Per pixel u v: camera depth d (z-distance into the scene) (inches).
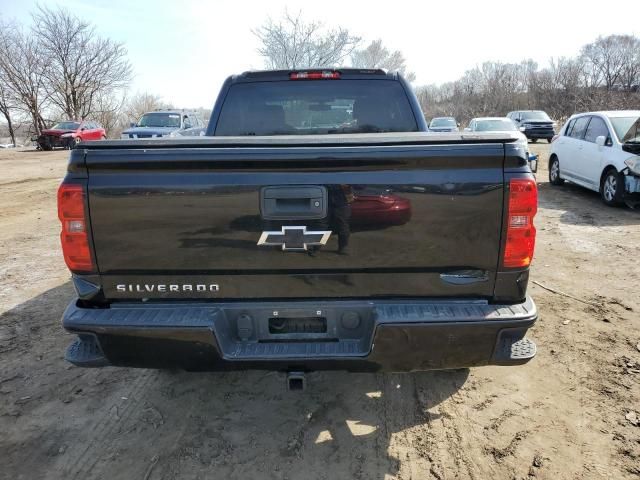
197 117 900.6
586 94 1541.6
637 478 96.1
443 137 87.9
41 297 194.9
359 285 92.9
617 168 346.6
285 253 91.0
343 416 118.1
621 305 179.8
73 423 115.9
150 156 88.0
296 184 88.7
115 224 91.0
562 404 121.0
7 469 100.7
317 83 156.8
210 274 93.0
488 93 2207.2
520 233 89.6
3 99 1657.2
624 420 114.0
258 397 126.6
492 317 90.0
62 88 1664.6
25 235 302.2
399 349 91.9
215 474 98.7
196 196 89.4
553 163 462.3
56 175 622.5
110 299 95.4
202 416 118.3
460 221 89.4
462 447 106.0
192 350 92.3
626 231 286.4
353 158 87.5
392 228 89.7
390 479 97.0
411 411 119.5
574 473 97.8
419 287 93.0
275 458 103.2
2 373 138.6
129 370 140.7
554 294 191.3
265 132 160.1
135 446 107.4
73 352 97.7
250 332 95.4
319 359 92.0
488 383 131.3
